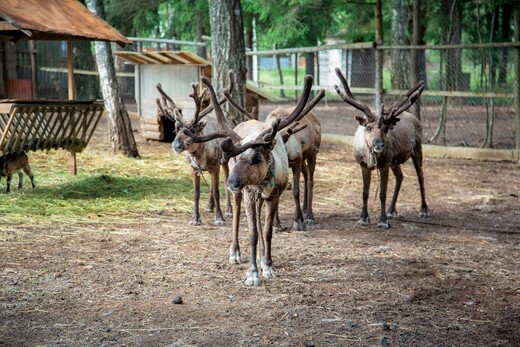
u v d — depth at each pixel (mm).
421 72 20578
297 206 8438
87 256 7145
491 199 10453
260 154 5848
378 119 8203
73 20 10547
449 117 22375
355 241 7953
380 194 8695
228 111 10961
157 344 4961
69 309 5629
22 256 7082
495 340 5098
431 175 12578
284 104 25766
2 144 9602
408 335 5160
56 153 13461
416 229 8641
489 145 16125
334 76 33688
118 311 5598
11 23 9125
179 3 27016
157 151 14453
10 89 12180
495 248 7715
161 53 14516
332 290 6184
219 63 11070
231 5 10977
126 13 23969
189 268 6793
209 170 8656
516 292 6184
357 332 5207
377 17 16484
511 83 21219
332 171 12727
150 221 8781
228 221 8906
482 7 23594
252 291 6133
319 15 21953
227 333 5168
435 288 6270
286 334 5156
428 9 23422
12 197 9719
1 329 5188
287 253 7379
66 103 10445
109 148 14445
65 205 9414
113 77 13328
